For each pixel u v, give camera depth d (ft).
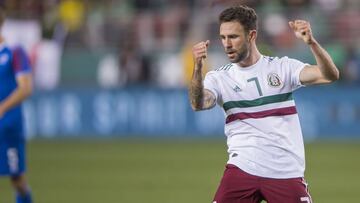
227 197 72.74
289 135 71.97
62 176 157.48
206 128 221.25
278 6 232.32
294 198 71.36
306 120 219.20
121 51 229.04
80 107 224.74
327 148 202.28
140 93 223.51
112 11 242.58
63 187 143.33
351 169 167.02
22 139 105.29
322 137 219.20
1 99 104.22
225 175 73.26
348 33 227.81
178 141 216.54
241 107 72.59
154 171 163.94
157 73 227.81
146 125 223.51
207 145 207.72
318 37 227.40
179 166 170.40
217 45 225.15
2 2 225.76
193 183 147.33
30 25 226.38
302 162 72.38
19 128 104.58
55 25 228.22
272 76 72.13
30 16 228.02
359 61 224.53
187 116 221.87
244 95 72.33
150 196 132.67
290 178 71.61
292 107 72.54
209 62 222.48
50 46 226.99
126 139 221.87
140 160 180.55
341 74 222.07
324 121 219.20
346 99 218.79
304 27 67.87
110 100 224.33
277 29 226.38
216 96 73.00
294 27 68.49
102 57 228.84
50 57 226.58
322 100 219.20
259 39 223.10
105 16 237.45
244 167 72.18
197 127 221.66
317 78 70.33
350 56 224.53
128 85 226.58
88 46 230.48
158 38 231.50
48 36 227.20
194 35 229.25
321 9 231.09
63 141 218.79
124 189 140.46
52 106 224.53
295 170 71.82
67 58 228.84
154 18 233.55
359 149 200.03
